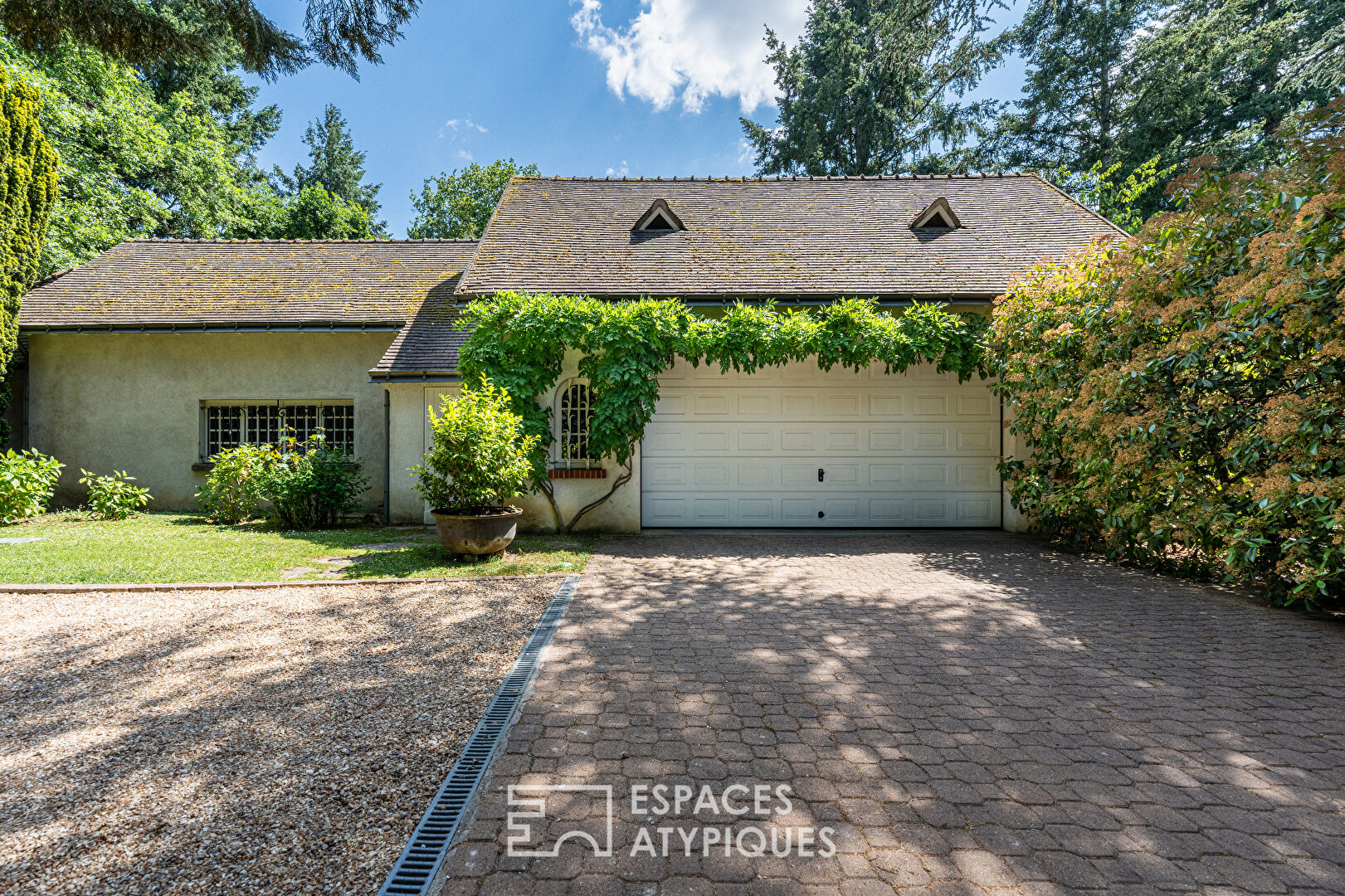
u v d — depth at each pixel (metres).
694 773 2.56
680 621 4.83
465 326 9.03
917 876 1.94
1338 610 5.18
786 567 6.91
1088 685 3.57
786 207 12.21
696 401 9.79
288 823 2.21
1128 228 18.73
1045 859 2.03
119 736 2.90
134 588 5.60
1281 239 4.91
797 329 8.66
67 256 15.58
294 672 3.71
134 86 18.61
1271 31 18.47
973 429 9.78
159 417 11.52
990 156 24.45
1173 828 2.22
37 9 5.62
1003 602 5.42
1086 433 6.79
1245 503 5.43
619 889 1.87
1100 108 21.83
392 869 1.96
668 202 12.42
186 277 12.60
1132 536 6.63
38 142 11.54
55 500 11.41
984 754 2.75
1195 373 5.65
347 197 41.28
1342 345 4.49
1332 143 4.91
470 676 3.65
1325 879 1.95
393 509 10.27
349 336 11.62
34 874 1.95
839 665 3.86
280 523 9.79
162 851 2.06
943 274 9.88
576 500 9.39
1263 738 2.94
